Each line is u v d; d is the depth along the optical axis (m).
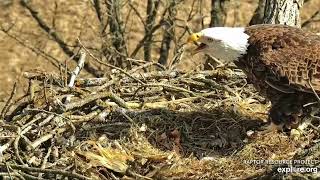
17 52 25.38
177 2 19.38
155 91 13.41
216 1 19.19
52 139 11.87
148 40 19.91
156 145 12.21
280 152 11.84
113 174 11.38
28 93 13.14
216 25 19.27
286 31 11.91
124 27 19.89
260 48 11.79
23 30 26.16
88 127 12.33
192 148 12.21
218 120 12.63
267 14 14.52
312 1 28.05
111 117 12.74
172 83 13.70
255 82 12.20
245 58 12.05
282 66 11.59
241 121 12.65
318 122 12.34
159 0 20.30
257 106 13.15
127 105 12.99
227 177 11.28
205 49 12.27
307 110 11.91
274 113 11.99
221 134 12.41
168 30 19.16
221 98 13.36
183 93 13.38
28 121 12.30
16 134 11.73
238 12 26.20
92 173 11.27
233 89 13.61
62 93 13.06
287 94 11.87
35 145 11.65
